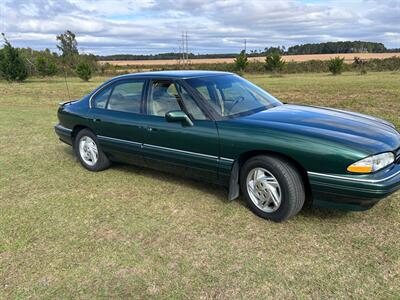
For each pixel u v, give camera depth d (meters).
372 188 3.16
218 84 4.57
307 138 3.43
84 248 3.44
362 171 3.20
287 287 2.79
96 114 5.29
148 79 4.77
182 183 4.99
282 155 3.60
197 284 2.87
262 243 3.40
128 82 5.01
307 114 4.15
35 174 5.64
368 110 10.70
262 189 3.77
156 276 2.99
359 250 3.22
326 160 3.30
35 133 8.72
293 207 3.60
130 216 4.07
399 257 3.09
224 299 2.70
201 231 3.67
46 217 4.12
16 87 26.39
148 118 4.61
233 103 4.35
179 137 4.26
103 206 4.36
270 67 43.34
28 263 3.24
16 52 34.12
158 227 3.79
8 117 11.32
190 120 4.16
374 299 2.63
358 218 3.78
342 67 36.75
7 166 6.09
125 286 2.88
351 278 2.86
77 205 4.42
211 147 4.00
